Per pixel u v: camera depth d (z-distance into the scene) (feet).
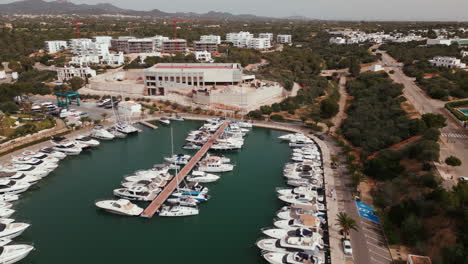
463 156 281.54
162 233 232.73
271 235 218.79
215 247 218.18
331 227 221.66
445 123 358.23
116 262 203.72
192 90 586.45
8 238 215.51
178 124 481.87
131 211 248.93
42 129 420.77
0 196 266.36
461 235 178.91
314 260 190.29
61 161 352.69
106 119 482.69
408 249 199.21
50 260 204.33
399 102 471.62
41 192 287.28
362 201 253.44
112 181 306.35
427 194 215.92
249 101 543.39
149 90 620.08
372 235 213.25
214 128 440.45
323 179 291.99
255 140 416.67
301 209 238.89
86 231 233.55
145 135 434.71
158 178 294.05
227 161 340.80
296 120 480.64
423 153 265.95
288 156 365.61
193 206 260.83
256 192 288.10
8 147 364.99
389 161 289.53
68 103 562.66
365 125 402.93
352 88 643.04
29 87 556.51
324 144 380.58
